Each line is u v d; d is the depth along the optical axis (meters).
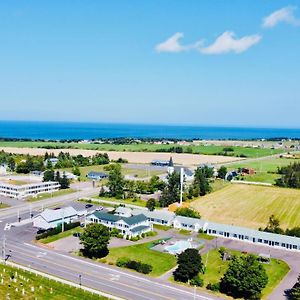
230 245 151.50
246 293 109.62
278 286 117.06
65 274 120.56
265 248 149.88
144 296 107.69
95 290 109.75
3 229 164.75
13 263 127.81
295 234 159.50
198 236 161.12
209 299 107.50
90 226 137.00
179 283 117.25
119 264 128.25
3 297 102.38
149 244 148.50
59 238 153.75
